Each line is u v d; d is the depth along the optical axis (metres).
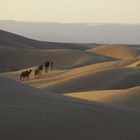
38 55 162.50
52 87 74.25
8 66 153.00
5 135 14.48
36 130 15.63
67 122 17.56
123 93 45.41
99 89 70.19
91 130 17.16
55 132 15.88
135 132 18.62
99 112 21.09
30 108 18.78
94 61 154.12
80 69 106.31
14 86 23.47
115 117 20.78
